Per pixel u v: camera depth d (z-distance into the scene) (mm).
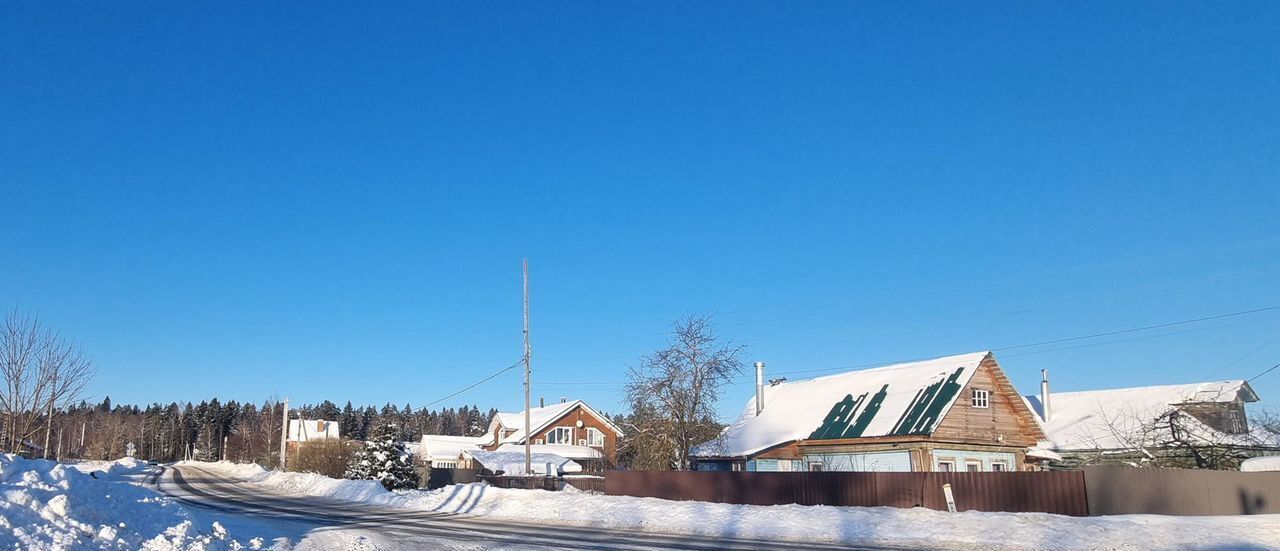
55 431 79188
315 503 38875
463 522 29016
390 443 56156
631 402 46188
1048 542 22281
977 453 41469
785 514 29094
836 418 44469
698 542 23281
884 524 26125
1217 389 48938
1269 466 34406
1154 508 27938
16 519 14867
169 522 18344
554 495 36500
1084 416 51031
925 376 43469
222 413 160000
